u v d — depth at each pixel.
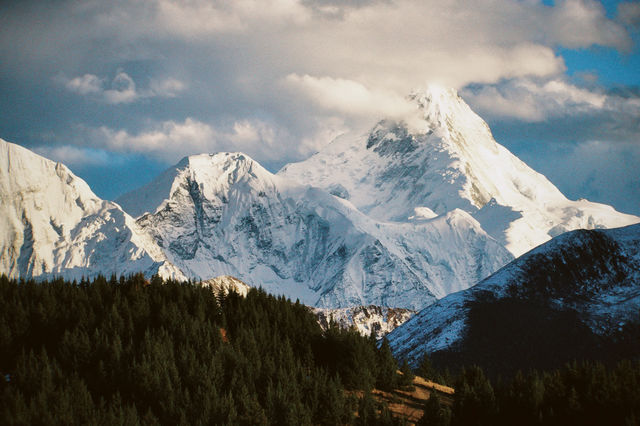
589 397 176.12
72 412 158.00
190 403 170.88
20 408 153.88
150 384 176.25
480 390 185.12
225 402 170.00
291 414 166.25
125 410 167.88
